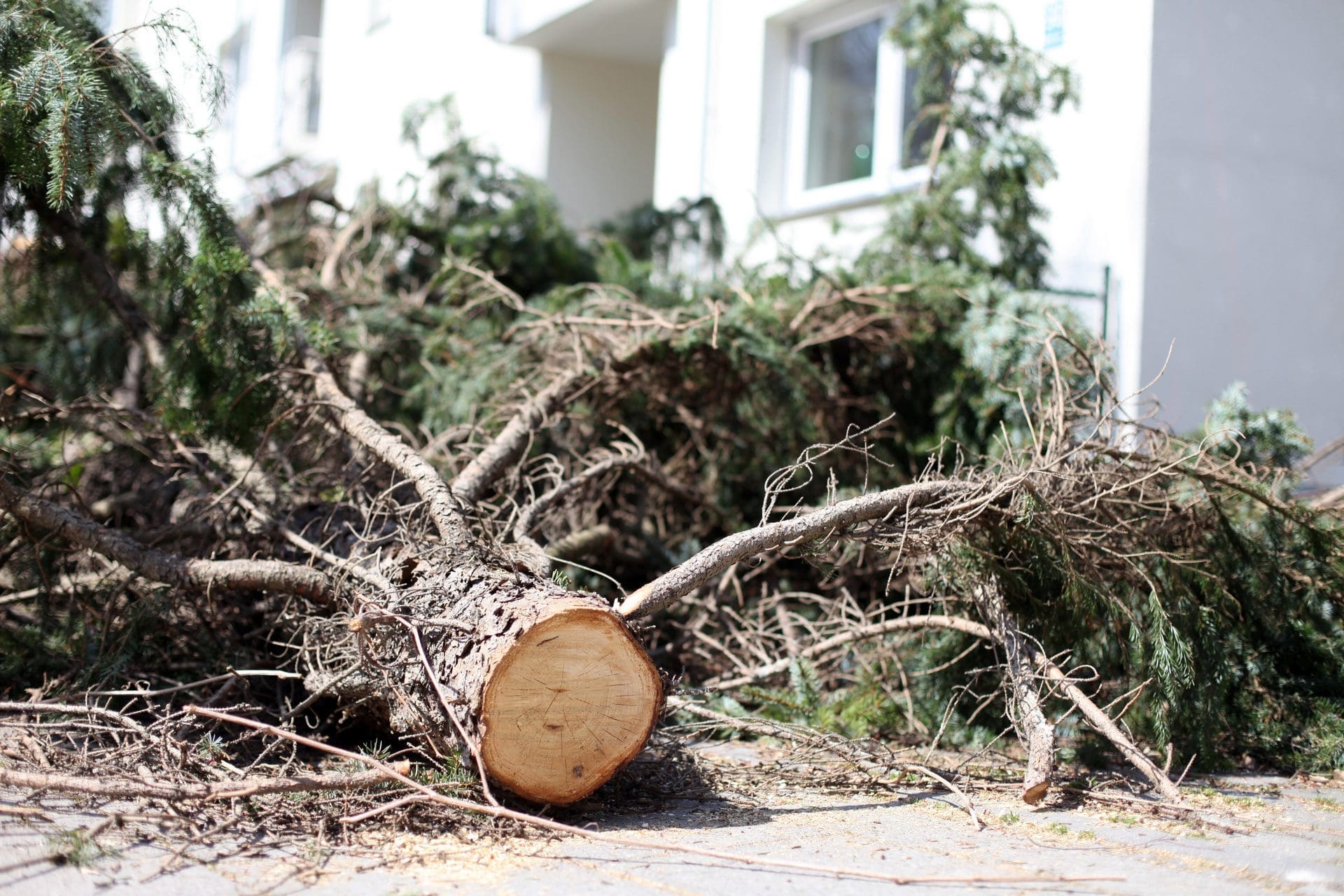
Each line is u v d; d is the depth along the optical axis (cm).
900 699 462
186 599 437
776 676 490
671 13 971
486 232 774
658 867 283
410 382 682
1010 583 418
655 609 364
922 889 269
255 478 509
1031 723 373
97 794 296
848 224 799
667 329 559
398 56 1321
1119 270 629
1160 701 407
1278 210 662
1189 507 467
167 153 536
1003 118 668
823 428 609
